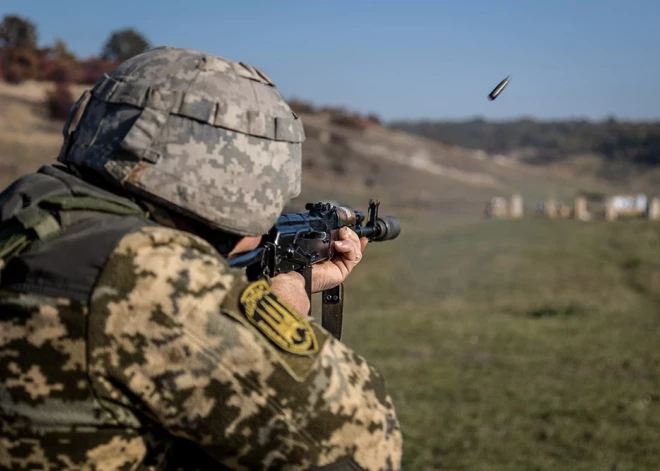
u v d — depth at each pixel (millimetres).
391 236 2443
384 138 74312
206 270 1413
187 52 1620
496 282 16797
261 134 1580
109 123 1555
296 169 1693
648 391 8211
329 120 75000
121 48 57219
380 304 15281
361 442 1428
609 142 120562
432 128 138750
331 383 1410
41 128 42750
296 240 2004
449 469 5914
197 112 1528
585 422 7082
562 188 74875
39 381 1361
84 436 1366
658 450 6391
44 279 1393
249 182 1572
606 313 13180
